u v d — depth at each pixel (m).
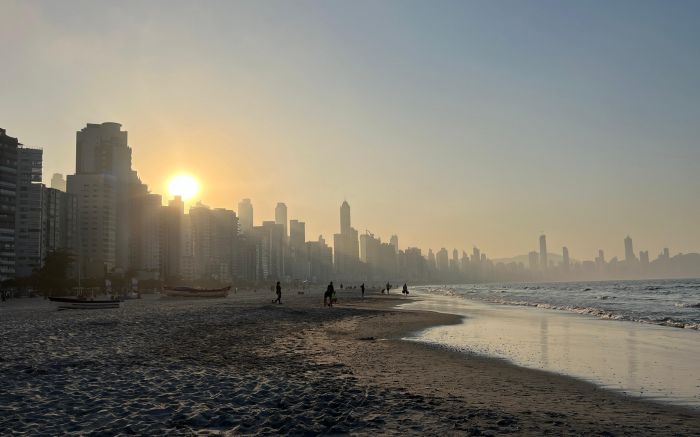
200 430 9.06
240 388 12.72
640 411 11.05
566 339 26.33
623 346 23.42
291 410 10.55
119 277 169.25
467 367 17.28
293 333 28.52
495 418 10.05
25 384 13.03
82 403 11.01
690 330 31.11
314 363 17.55
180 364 16.61
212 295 103.81
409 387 13.48
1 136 148.88
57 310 54.28
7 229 151.00
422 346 23.16
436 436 8.80
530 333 29.62
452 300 87.25
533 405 11.50
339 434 8.94
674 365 17.92
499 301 81.31
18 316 42.69
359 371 15.98
